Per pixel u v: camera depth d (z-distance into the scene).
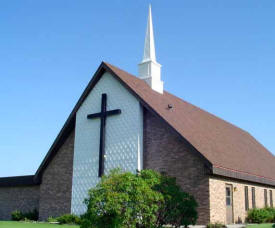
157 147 25.12
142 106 26.20
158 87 30.77
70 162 29.17
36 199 31.66
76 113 28.91
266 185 30.86
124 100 26.64
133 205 16.11
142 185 16.61
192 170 23.36
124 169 25.39
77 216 25.53
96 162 26.92
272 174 32.50
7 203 33.28
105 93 27.67
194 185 23.08
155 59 31.20
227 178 24.77
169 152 24.53
